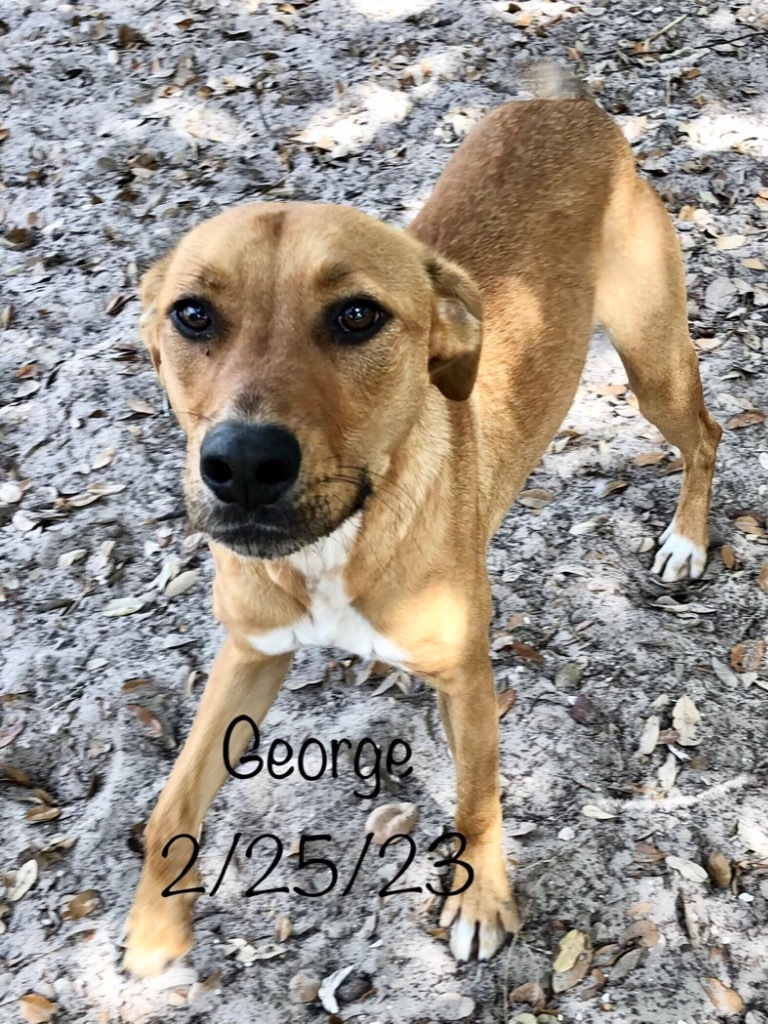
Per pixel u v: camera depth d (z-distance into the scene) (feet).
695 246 3.30
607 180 2.27
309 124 3.97
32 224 3.66
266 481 1.38
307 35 4.40
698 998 1.86
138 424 2.96
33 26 4.56
